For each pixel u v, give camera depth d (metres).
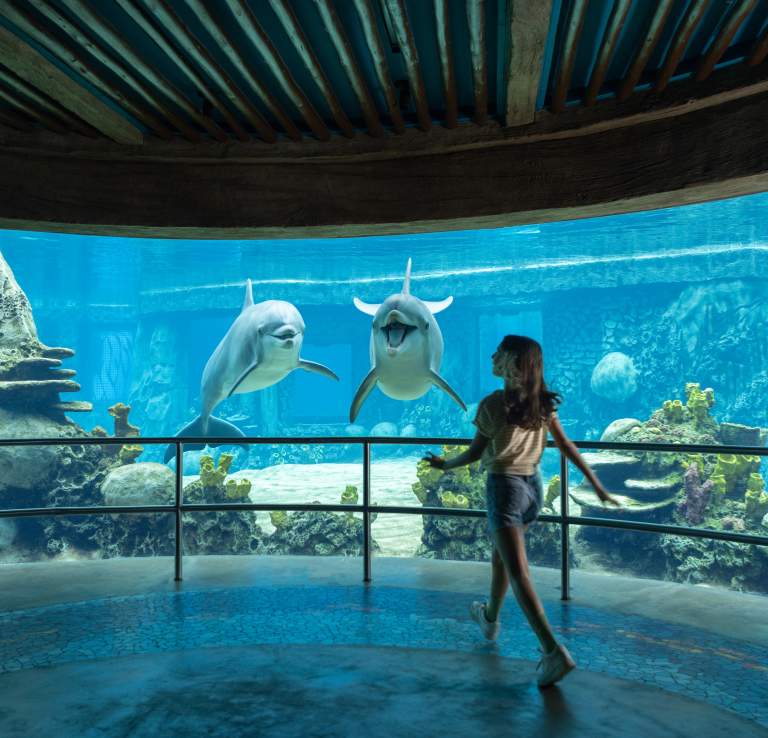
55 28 3.88
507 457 3.43
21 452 17.75
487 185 5.15
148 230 5.61
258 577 5.37
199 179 5.51
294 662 3.60
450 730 2.82
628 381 40.19
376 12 3.88
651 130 4.71
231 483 16.05
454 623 4.25
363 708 3.04
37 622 4.32
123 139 5.16
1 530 17.52
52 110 4.71
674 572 15.49
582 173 4.92
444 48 3.90
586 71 4.48
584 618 4.37
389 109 4.62
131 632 4.12
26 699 3.15
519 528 3.38
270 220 5.48
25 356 19.17
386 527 18.34
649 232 36.62
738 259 38.12
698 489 16.16
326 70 4.56
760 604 4.66
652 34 3.74
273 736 2.78
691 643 3.92
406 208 5.31
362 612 4.48
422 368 10.66
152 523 16.88
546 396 3.37
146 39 4.17
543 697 3.16
